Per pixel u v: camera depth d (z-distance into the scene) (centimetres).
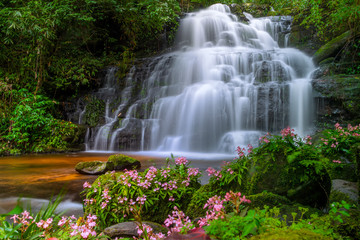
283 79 1252
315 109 1070
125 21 1719
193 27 1922
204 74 1426
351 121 970
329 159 482
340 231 203
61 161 871
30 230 194
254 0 2394
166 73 1502
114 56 1764
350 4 1176
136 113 1343
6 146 1062
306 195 318
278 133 1125
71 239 206
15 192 507
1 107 1166
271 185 329
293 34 1672
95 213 350
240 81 1323
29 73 1346
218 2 2305
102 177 404
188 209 351
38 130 1161
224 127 1195
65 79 1411
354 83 1007
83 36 1614
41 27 1252
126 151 1182
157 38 1912
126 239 233
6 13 1239
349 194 310
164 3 1590
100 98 1446
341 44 1281
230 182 357
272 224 193
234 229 172
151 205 357
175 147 1222
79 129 1210
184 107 1267
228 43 1838
